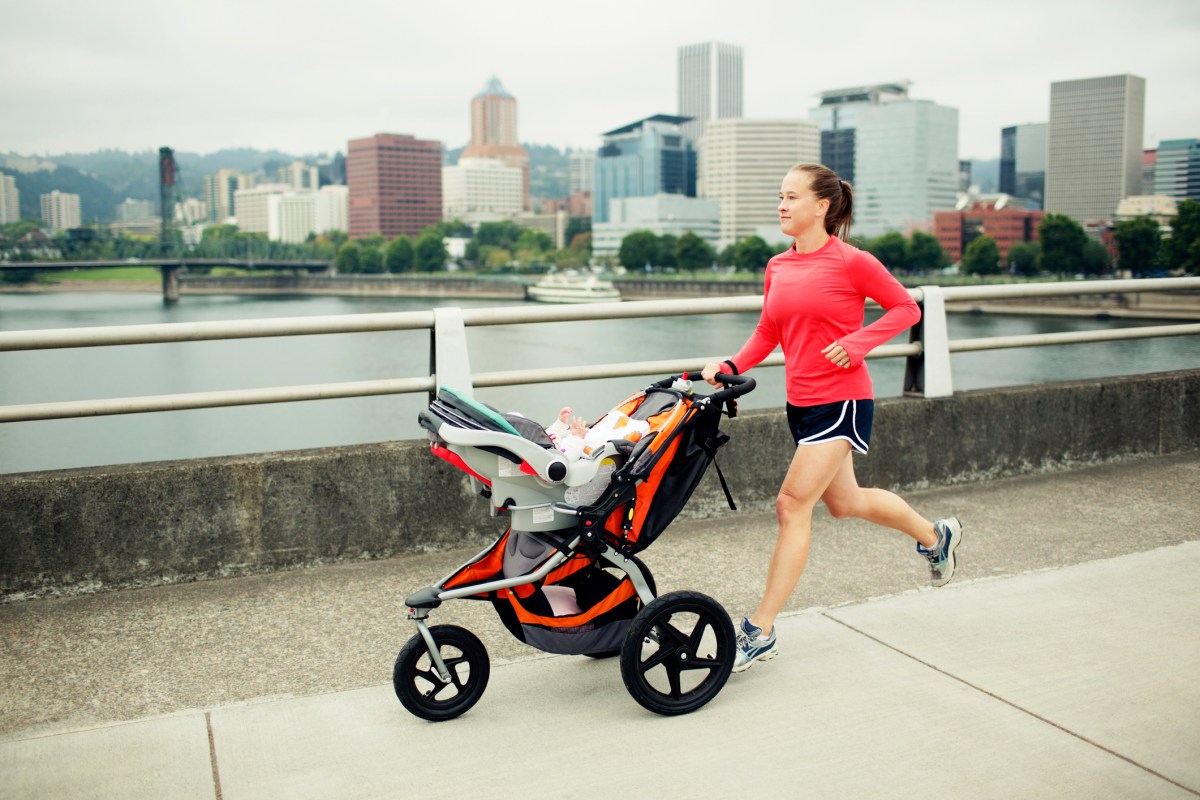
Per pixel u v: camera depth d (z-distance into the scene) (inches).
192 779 104.7
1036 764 106.3
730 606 152.9
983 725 115.0
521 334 2775.6
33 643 141.0
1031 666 130.5
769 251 6638.8
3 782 104.3
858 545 181.8
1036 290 223.5
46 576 157.8
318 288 6604.3
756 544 182.5
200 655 136.7
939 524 141.8
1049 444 232.5
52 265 5354.3
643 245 7150.6
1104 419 239.0
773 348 136.2
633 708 120.9
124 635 143.6
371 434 1697.8
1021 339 229.5
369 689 126.2
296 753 110.2
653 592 123.0
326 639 141.7
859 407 125.8
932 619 147.0
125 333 154.4
